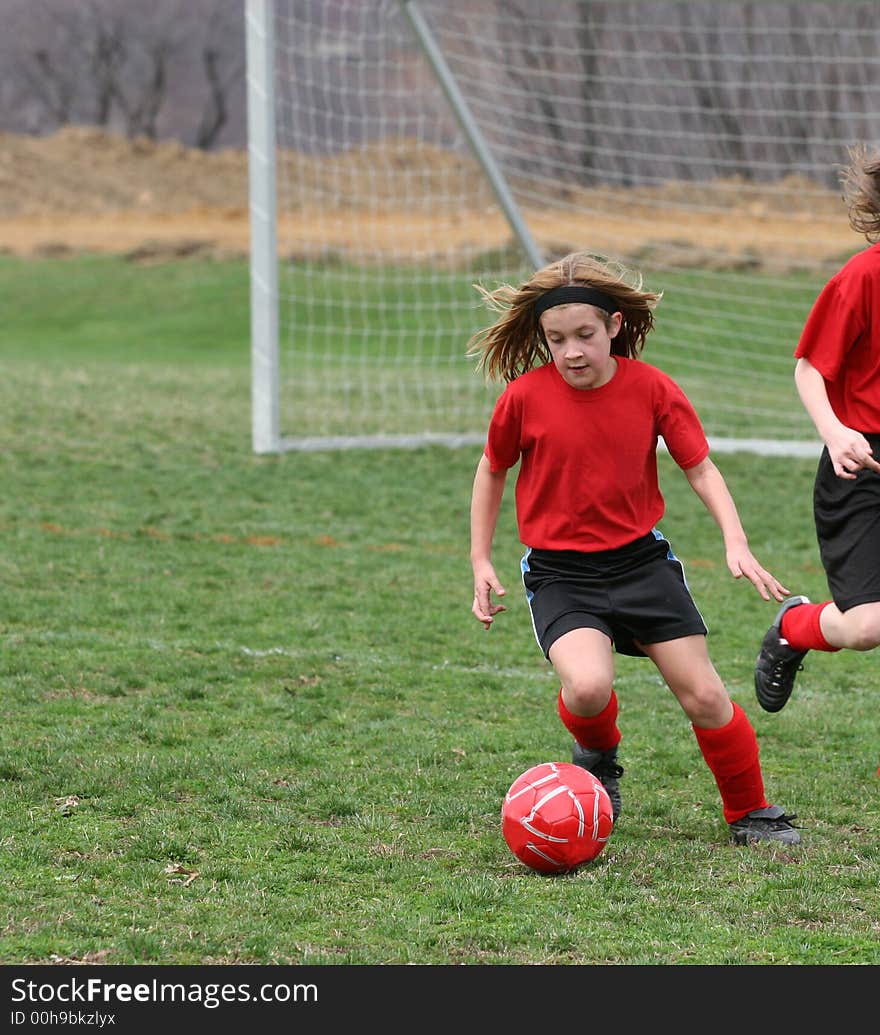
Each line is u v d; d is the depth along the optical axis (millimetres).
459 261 89438
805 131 92000
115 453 44094
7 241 126562
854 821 15914
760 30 54062
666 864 14305
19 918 12398
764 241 83188
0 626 24109
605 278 14242
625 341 15031
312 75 56375
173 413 53438
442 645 24328
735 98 93125
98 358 80500
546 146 92000
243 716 19688
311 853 14430
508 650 24141
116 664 21984
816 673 23359
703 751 15125
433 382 65812
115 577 28328
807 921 12836
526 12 89062
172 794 16078
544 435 14477
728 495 14609
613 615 14531
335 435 50500
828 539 15758
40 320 98375
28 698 19891
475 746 18609
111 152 159625
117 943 11938
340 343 77188
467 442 48312
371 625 25391
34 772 16578
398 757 17953
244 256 120062
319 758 17812
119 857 14008
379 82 56625
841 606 15492
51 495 37094
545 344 15250
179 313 99938
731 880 13875
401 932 12312
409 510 37031
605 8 97312
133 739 18312
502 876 13922
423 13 48906
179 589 27500
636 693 21797
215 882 13484
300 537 33312
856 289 15125
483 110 81250
